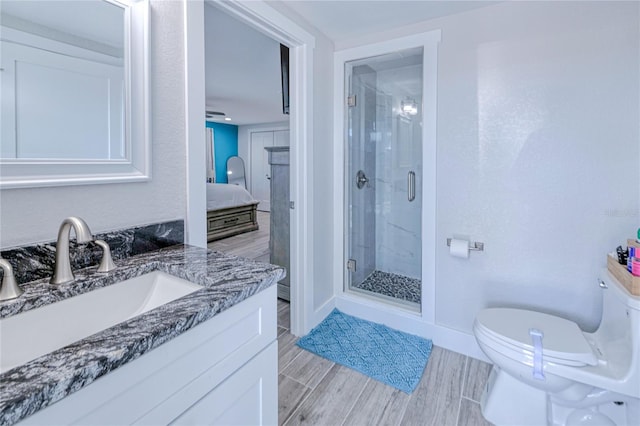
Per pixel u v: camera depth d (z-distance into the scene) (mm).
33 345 753
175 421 708
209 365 785
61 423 511
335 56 2348
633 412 1275
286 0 1764
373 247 2900
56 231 921
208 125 7875
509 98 1789
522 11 1726
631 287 1221
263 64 3279
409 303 2355
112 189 1053
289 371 1820
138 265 1008
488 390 1567
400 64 2424
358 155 2604
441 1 1770
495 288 1903
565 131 1666
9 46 829
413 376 1777
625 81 1524
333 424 1458
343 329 2270
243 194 5664
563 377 1278
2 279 774
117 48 1042
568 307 1713
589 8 1573
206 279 911
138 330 642
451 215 2004
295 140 2084
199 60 1298
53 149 908
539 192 1750
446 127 1978
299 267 2160
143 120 1116
